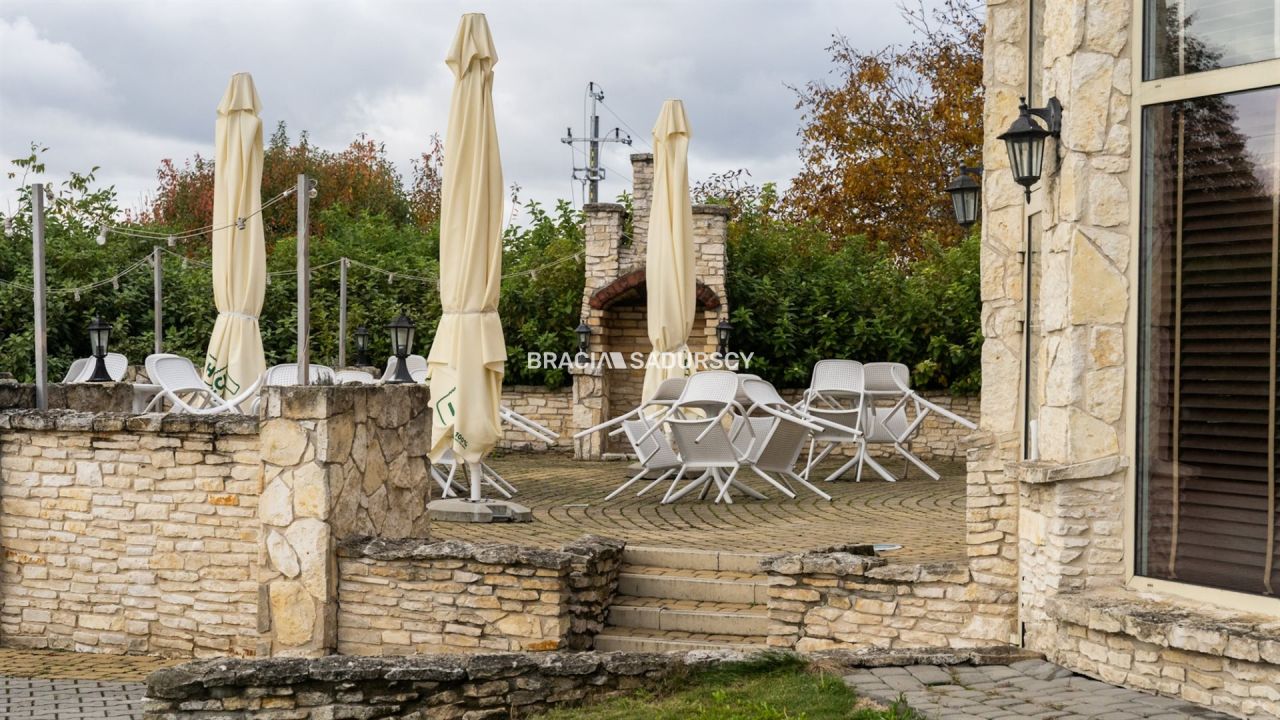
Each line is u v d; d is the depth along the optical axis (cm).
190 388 1170
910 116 3009
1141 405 640
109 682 780
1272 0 592
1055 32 663
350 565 816
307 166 3556
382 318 2017
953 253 1936
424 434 944
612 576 860
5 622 895
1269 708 543
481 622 786
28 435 891
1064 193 649
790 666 652
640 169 1872
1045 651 668
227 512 840
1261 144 594
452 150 1086
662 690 643
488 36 1086
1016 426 767
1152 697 588
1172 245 629
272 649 815
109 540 869
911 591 741
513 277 1964
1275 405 585
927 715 558
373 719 630
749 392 1259
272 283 2022
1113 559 645
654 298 1441
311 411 810
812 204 3017
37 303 963
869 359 1916
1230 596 598
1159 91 630
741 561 870
